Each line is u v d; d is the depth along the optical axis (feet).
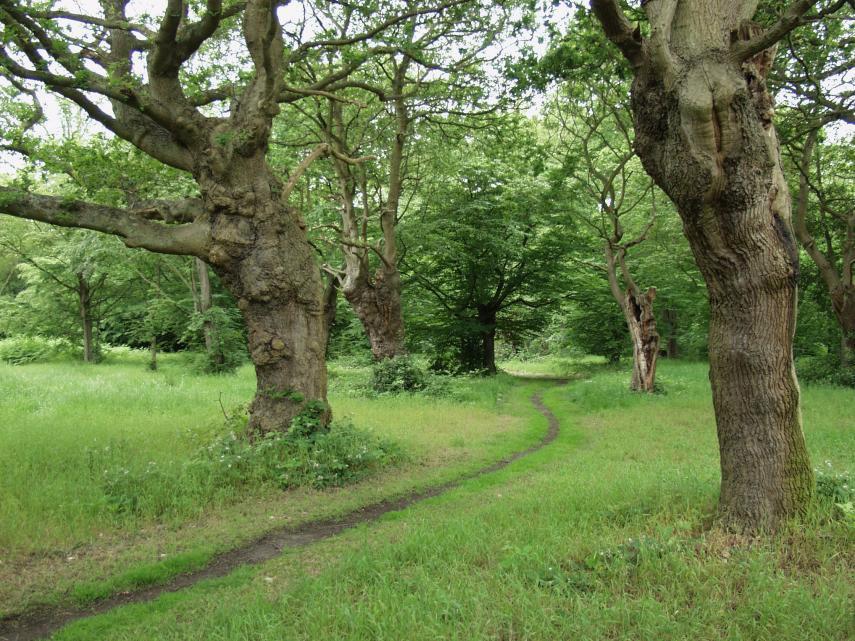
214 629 13.92
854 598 13.15
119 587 17.85
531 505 22.30
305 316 33.40
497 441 39.09
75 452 29.99
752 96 16.96
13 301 113.09
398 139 62.54
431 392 59.98
